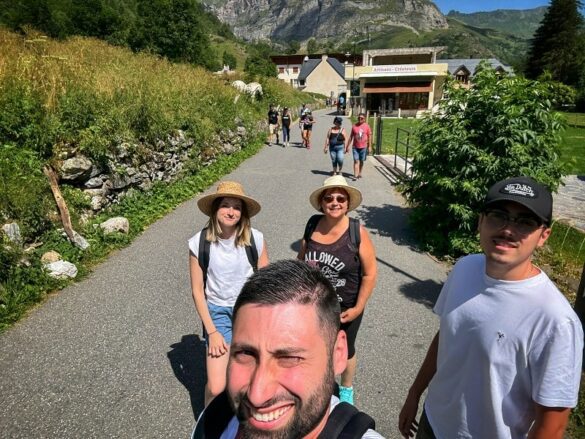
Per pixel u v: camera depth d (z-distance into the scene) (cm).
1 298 387
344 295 255
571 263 549
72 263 476
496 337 137
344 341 103
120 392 297
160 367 324
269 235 623
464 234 535
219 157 1141
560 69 5578
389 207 790
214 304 253
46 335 361
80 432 263
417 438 182
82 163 565
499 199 131
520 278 137
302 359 88
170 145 855
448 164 538
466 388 149
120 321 386
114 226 575
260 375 87
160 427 268
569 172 505
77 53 1135
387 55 4403
